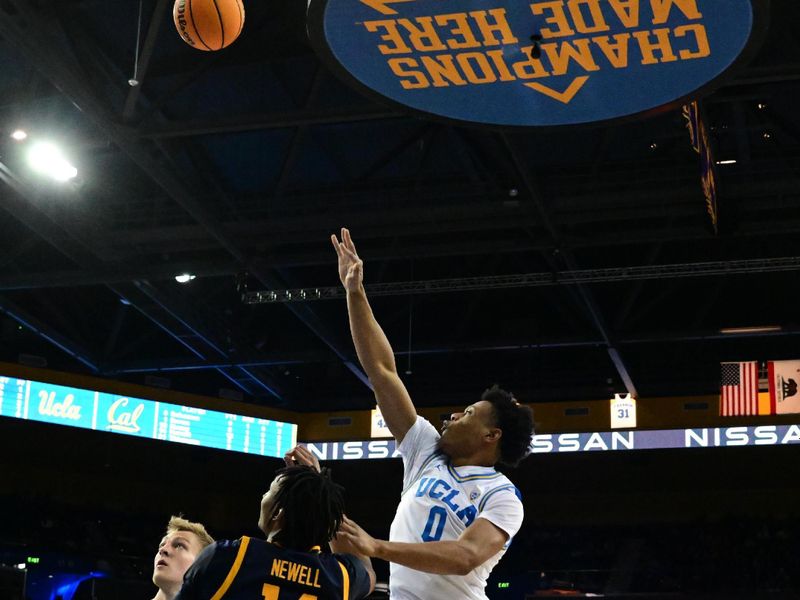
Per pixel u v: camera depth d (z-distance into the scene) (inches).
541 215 677.3
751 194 657.6
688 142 651.5
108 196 723.4
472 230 712.4
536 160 669.3
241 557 146.8
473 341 894.4
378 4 320.5
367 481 1093.8
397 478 1085.8
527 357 1013.2
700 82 355.3
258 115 580.7
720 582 1005.8
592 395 1011.3
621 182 669.3
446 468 178.2
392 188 708.7
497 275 805.9
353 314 190.7
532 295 916.6
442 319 944.3
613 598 724.0
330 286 858.8
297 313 819.4
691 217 714.2
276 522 154.4
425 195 694.5
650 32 329.4
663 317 930.7
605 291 891.4
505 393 184.7
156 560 227.0
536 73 351.3
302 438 1048.2
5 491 1039.0
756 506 1072.8
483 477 174.7
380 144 679.7
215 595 144.9
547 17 324.2
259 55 585.6
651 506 1095.6
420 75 357.7
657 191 663.8
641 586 1011.3
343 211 712.4
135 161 621.0
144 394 983.6
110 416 964.0
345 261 194.2
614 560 1056.8
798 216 711.7
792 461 1005.2
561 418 1000.9
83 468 1040.8
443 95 368.8
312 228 712.4
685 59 342.6
